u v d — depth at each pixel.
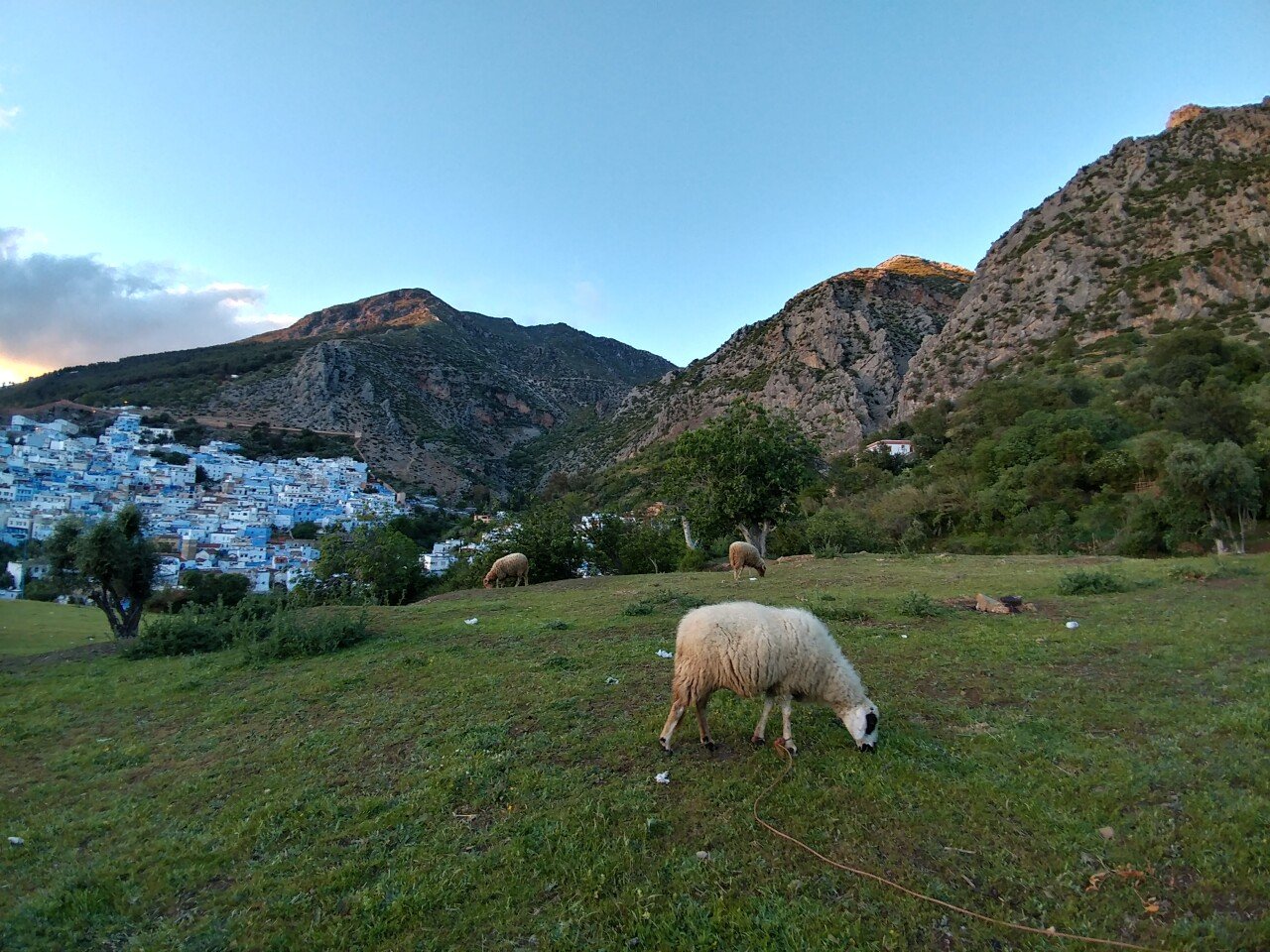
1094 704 6.92
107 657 13.26
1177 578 14.44
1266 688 6.89
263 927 4.21
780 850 4.55
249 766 6.90
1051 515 37.88
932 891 4.03
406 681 9.53
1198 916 3.70
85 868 5.03
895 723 6.67
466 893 4.36
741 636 6.04
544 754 6.42
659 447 119.00
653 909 4.03
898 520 44.88
